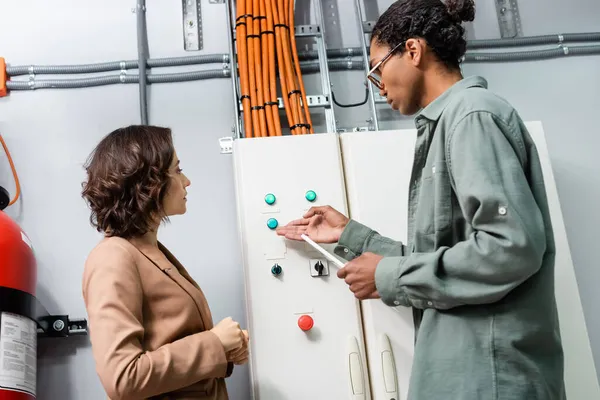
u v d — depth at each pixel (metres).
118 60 2.33
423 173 1.36
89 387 1.98
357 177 1.87
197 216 2.18
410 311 1.75
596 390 1.78
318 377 1.67
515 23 2.56
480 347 1.19
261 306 1.72
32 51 2.31
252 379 1.66
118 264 1.31
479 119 1.23
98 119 2.26
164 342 1.32
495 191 1.15
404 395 1.68
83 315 2.05
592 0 2.63
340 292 1.75
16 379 1.66
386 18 1.47
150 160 1.43
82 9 2.39
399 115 2.39
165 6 2.43
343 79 2.41
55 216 2.14
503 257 1.13
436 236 1.28
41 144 2.21
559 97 2.48
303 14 2.46
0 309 1.67
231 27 2.30
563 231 1.92
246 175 1.83
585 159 2.41
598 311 2.22
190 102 2.31
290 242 1.77
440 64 1.43
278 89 2.34
